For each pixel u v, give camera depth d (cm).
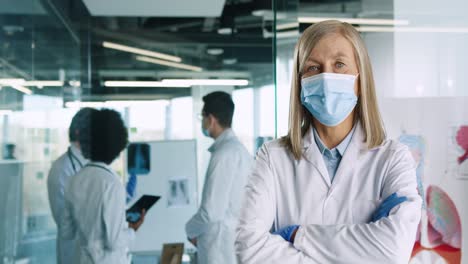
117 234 314
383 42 193
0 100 300
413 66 191
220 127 372
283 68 178
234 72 429
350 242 103
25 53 338
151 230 371
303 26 202
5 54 305
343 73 111
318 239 105
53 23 395
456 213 186
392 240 101
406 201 105
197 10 419
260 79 428
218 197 290
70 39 418
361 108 115
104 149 376
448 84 190
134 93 424
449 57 190
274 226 117
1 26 303
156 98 417
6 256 305
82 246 316
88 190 315
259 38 430
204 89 427
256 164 121
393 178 110
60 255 317
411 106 189
